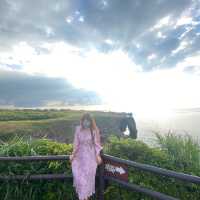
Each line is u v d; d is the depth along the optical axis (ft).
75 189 15.66
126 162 13.92
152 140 19.93
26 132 47.39
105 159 15.23
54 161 16.37
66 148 17.84
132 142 18.58
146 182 15.51
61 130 57.62
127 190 15.67
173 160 17.29
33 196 15.42
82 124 15.31
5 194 15.29
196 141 18.66
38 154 17.06
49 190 15.75
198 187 15.23
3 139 41.22
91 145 15.10
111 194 15.69
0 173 15.57
